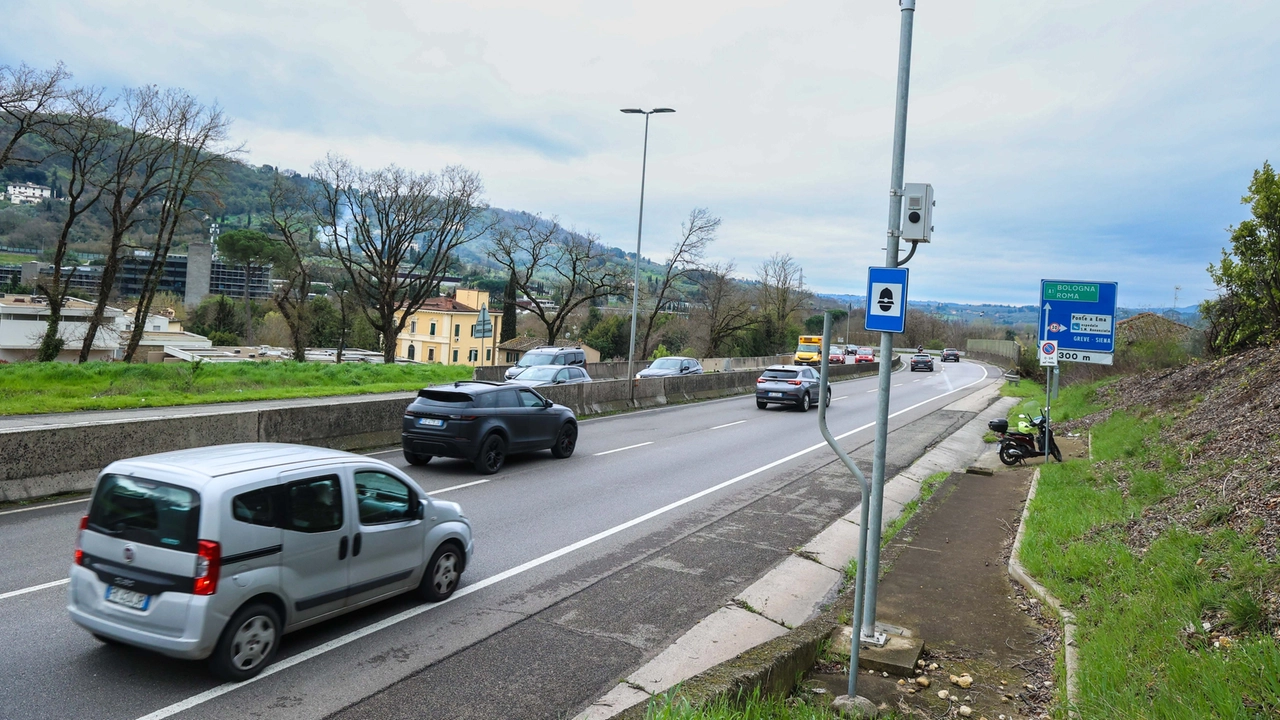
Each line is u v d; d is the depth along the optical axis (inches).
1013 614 277.6
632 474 564.4
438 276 2092.8
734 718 169.6
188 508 205.6
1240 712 158.4
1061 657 230.7
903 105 235.1
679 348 3248.0
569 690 219.0
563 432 620.7
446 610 278.1
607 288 2199.8
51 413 700.0
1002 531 402.9
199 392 912.9
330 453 255.8
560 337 3024.1
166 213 1512.1
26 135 1288.1
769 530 418.9
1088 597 269.4
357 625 259.6
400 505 271.0
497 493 478.3
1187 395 675.4
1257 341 738.2
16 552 313.9
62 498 407.2
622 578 324.8
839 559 372.5
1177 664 185.2
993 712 203.5
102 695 199.5
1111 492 417.7
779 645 225.6
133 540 209.2
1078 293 832.9
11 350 2149.4
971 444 812.0
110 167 1422.2
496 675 226.4
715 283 2748.5
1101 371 1266.0
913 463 667.4
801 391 1096.2
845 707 203.3
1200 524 299.9
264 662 218.5
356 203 1902.1
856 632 211.8
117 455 442.3
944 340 5216.5
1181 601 227.9
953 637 255.4
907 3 233.1
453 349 3435.0
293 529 226.1
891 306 233.3
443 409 526.9
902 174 235.1
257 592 214.5
